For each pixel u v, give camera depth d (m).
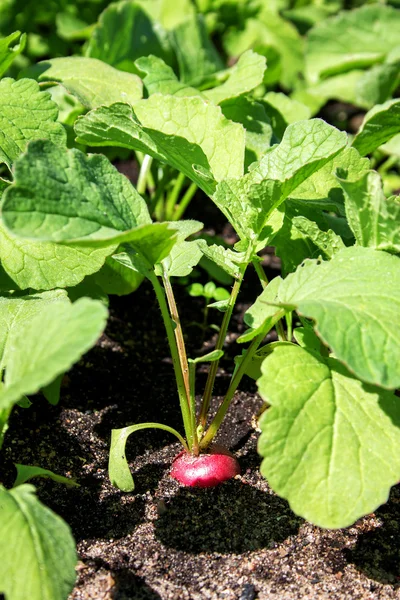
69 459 0.56
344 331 0.47
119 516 0.53
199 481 0.54
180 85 0.67
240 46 1.00
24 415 0.58
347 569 0.51
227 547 0.52
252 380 0.63
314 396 0.49
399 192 0.85
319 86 0.97
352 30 0.98
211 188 0.57
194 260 0.56
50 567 0.45
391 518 0.54
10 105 0.58
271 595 0.50
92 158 0.51
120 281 0.62
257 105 0.67
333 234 0.55
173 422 0.59
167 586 0.50
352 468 0.48
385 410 0.50
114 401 0.60
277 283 0.53
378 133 0.63
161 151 0.58
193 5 0.94
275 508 0.54
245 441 0.58
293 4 1.14
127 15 0.78
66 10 0.98
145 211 0.52
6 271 0.56
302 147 0.55
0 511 0.46
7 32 0.97
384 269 0.50
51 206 0.48
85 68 0.66
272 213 0.56
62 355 0.44
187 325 0.68
